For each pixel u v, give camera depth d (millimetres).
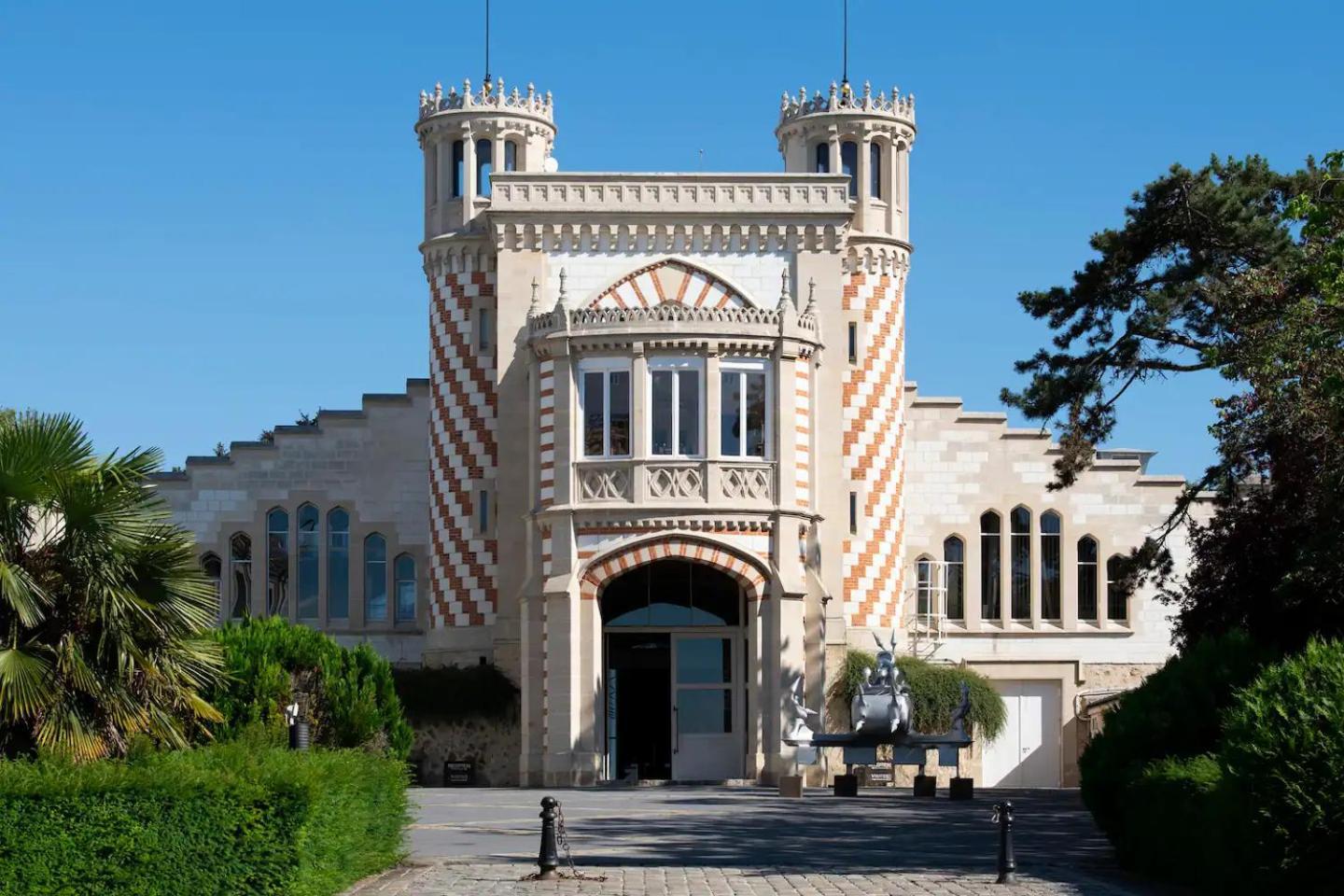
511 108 56188
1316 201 36312
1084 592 61438
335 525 60344
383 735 34562
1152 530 61375
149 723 25906
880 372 56188
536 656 48656
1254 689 23609
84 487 25500
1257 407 37719
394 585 60000
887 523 55875
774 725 47625
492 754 51094
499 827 35250
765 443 48312
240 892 22391
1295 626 36125
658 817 37875
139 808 22266
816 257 52219
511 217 51844
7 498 25219
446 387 54938
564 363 48188
